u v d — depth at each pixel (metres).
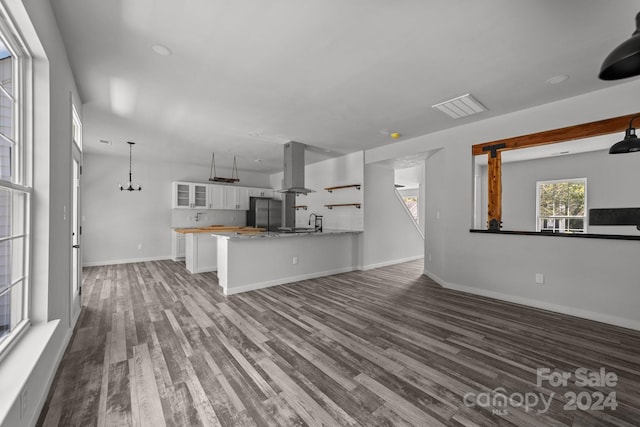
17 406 1.20
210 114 3.73
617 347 2.40
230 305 3.54
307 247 5.07
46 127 1.77
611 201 5.04
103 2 1.74
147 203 6.86
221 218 7.96
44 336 1.62
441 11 1.83
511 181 6.35
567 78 2.74
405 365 2.11
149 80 2.78
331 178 6.53
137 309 3.37
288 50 2.29
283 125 4.20
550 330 2.75
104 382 1.88
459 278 4.24
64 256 2.23
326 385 1.86
